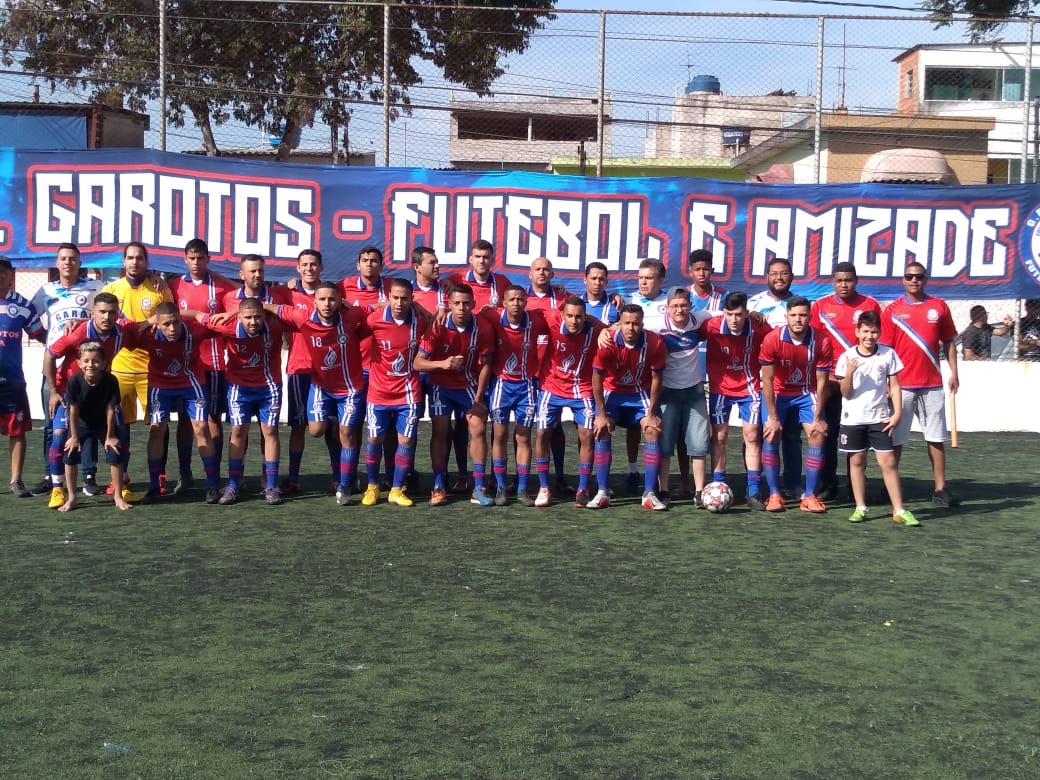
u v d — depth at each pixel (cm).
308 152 1861
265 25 1346
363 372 843
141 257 880
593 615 555
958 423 1272
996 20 1188
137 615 548
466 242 1178
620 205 1175
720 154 3169
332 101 1260
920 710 434
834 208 1178
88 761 378
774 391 827
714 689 454
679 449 882
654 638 519
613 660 487
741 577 632
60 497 813
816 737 406
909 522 775
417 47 1352
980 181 2067
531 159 2909
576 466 1031
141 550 682
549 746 394
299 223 1170
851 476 796
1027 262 1181
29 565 643
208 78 1366
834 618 554
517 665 479
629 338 793
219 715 420
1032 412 1258
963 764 385
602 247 1178
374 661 482
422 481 938
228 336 804
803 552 695
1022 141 1207
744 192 1177
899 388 780
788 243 1181
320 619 543
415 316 815
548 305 877
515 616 552
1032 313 1271
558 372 825
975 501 869
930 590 608
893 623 547
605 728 411
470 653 495
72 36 1495
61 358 820
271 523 765
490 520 783
